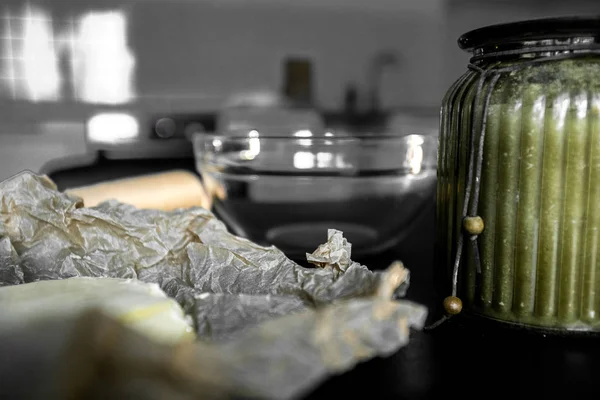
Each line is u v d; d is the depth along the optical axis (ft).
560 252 1.00
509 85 1.01
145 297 0.96
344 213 1.54
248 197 1.55
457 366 0.94
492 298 1.06
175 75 5.65
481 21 6.24
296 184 1.53
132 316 0.90
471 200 1.06
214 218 1.21
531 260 1.02
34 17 5.13
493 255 1.05
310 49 6.02
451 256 1.14
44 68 5.24
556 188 0.99
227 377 0.70
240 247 1.17
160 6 5.49
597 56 0.99
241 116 5.25
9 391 0.78
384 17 6.14
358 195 1.52
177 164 4.25
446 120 1.15
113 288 1.00
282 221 1.54
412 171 1.51
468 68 1.14
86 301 0.93
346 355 0.77
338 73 6.15
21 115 4.91
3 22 5.05
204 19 5.65
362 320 0.80
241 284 1.11
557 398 0.86
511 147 1.01
